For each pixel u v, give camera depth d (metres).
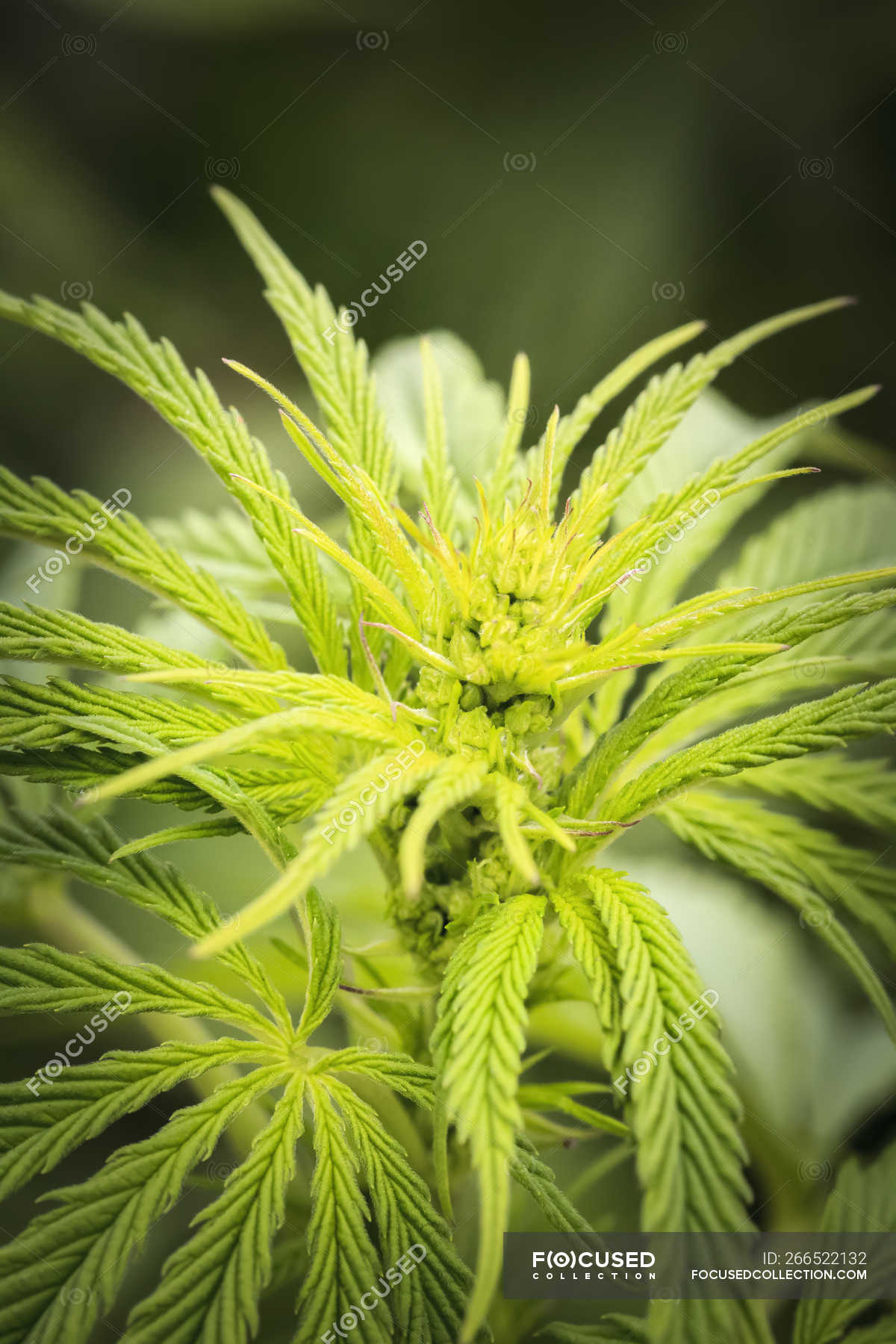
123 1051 0.42
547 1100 0.45
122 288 0.77
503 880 0.43
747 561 0.53
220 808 0.44
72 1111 0.41
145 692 0.53
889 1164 0.48
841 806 0.48
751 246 0.78
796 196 0.78
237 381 0.76
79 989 0.42
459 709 0.43
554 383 0.76
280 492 0.45
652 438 0.46
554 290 0.78
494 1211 0.37
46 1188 0.52
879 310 0.77
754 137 0.78
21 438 0.73
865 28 0.76
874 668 0.48
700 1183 0.38
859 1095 0.52
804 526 0.53
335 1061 0.43
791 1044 0.53
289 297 0.47
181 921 0.43
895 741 0.54
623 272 0.77
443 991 0.40
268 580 0.55
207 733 0.44
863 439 0.71
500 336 0.78
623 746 0.43
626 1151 0.50
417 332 0.79
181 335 0.77
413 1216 0.41
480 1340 0.40
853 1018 0.54
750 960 0.54
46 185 0.76
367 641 0.46
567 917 0.42
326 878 0.56
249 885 0.57
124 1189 0.40
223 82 0.80
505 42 0.80
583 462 0.72
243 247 0.80
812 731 0.41
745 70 0.79
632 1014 0.39
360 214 0.81
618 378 0.47
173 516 0.73
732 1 0.79
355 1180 0.41
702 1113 0.39
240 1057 0.42
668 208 0.78
